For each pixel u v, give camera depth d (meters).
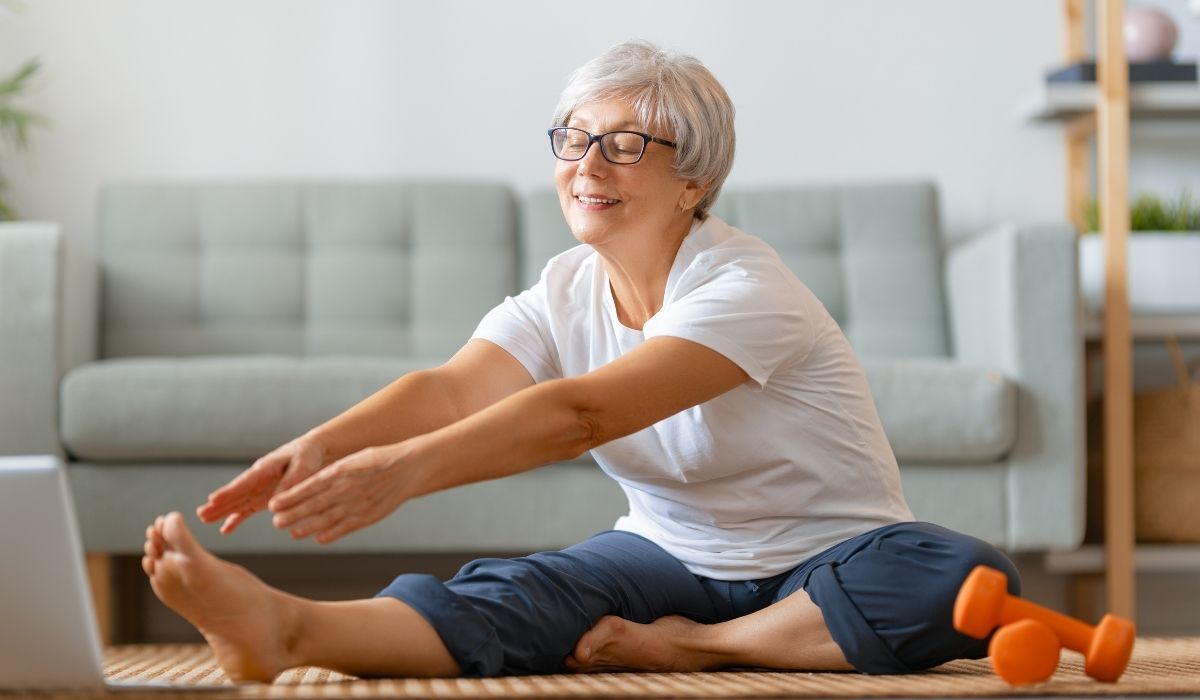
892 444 2.36
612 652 1.33
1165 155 3.27
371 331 2.99
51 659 1.01
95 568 2.41
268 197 3.05
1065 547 2.40
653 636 1.35
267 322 2.99
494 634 1.21
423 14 3.26
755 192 3.10
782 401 1.37
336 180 3.09
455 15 3.26
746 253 1.38
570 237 3.05
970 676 1.29
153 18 3.22
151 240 3.01
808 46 3.29
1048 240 2.43
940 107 3.29
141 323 2.97
